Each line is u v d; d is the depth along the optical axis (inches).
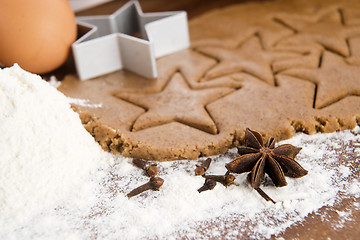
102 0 12.4
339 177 7.4
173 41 10.0
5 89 7.5
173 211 7.1
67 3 9.1
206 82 9.1
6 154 7.3
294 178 7.4
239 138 8.0
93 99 8.8
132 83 9.2
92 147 8.0
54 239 6.8
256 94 8.7
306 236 6.6
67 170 7.6
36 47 8.7
